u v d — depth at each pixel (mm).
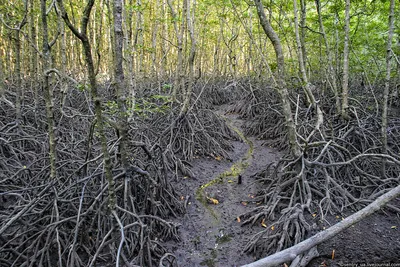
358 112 7285
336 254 3512
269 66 6352
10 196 4828
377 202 1999
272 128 9219
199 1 12023
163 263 3682
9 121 7484
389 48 4949
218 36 15531
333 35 10016
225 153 7570
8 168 5613
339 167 5336
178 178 6137
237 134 9609
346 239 3709
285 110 4758
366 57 11227
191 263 3756
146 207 4312
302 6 7762
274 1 9406
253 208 5020
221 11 14305
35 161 5039
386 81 4996
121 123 3537
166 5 12742
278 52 4422
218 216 4859
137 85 10836
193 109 8617
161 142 6996
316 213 4312
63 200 3650
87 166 4238
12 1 8227
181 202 5230
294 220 3895
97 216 3770
